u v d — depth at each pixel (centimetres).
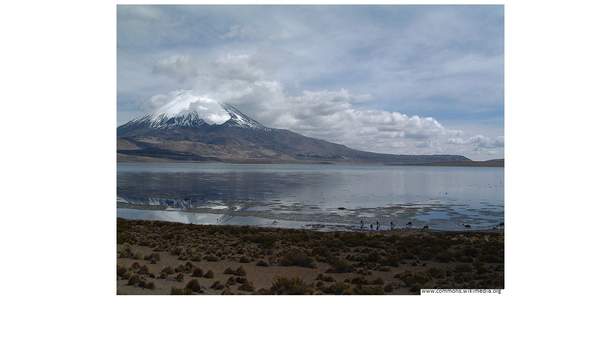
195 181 10975
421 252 2098
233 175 15100
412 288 1382
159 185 9319
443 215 4512
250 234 2706
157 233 2639
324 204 5634
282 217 4275
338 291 1289
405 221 4028
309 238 2594
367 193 7644
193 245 2180
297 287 1250
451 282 1482
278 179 12575
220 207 5216
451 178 14312
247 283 1319
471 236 2862
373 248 2286
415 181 12200
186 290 1170
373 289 1300
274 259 1830
